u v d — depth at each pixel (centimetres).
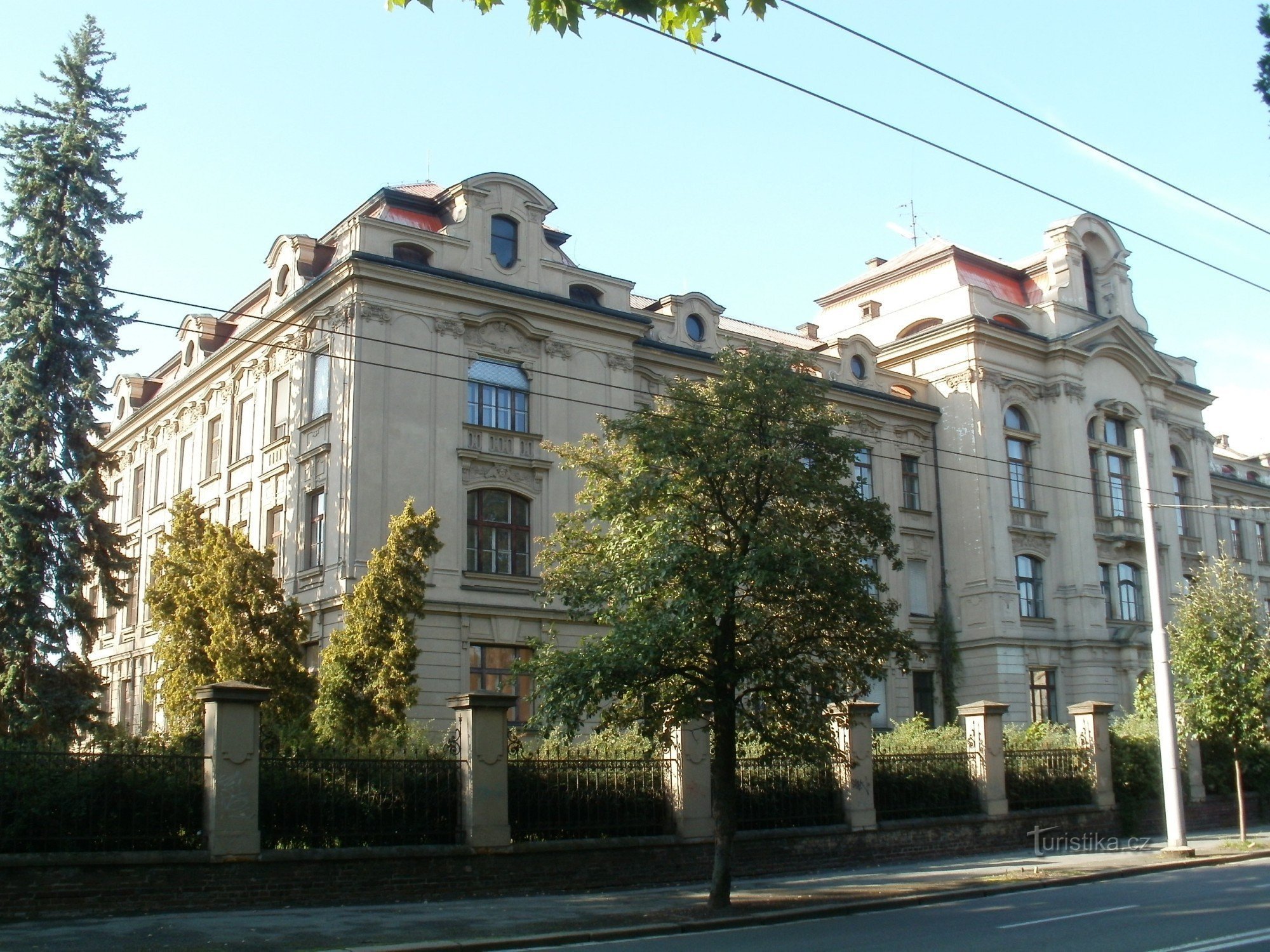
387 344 3152
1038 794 3009
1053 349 4831
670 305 4194
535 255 3675
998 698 4403
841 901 1958
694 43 950
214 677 2612
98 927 1584
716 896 1884
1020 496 4709
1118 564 4881
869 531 2027
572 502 3597
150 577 4459
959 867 2494
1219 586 3198
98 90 3241
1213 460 6644
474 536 3400
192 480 4266
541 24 923
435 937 1566
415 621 3053
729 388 1989
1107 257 5241
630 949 1489
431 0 918
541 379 3597
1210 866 2559
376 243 3369
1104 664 4675
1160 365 5216
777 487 1953
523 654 3412
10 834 1664
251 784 1838
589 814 2202
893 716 4366
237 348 3944
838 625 1958
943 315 4856
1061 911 1795
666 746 2053
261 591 2625
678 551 1850
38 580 2975
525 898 2002
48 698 2911
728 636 1934
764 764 2205
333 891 1869
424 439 3338
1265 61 1216
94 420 3120
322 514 3403
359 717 2397
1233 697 3023
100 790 1745
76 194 3148
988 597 4497
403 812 1995
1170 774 2722
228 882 1786
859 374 4688
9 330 3059
